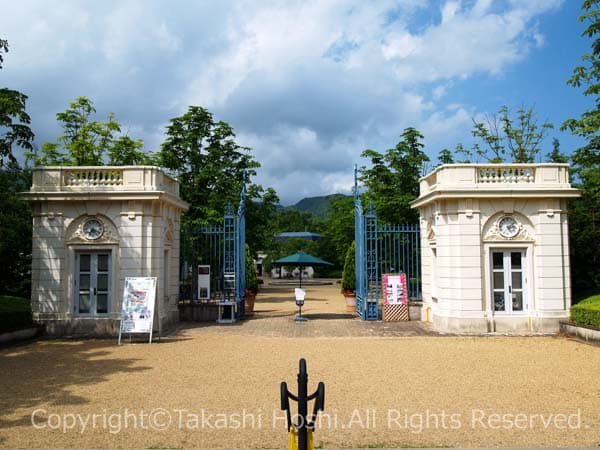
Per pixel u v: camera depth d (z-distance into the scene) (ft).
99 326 45.39
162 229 47.85
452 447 18.19
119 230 45.73
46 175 46.29
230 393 25.67
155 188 46.09
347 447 18.28
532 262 46.32
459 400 24.23
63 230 45.93
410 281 62.64
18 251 60.23
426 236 54.03
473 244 45.96
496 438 19.10
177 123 83.87
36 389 26.55
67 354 36.81
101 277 46.42
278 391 26.09
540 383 27.55
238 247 56.80
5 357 35.70
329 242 187.11
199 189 82.17
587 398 24.49
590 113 53.06
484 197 45.50
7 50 41.78
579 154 57.57
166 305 50.26
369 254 58.70
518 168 47.11
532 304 46.21
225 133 86.28
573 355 35.60
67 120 78.54
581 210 57.62
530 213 46.44
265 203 95.30
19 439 19.12
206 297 55.77
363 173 86.38
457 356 35.40
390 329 49.26
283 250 196.95
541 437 19.19
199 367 32.04
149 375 29.81
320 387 14.71
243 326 51.88
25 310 44.24
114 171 46.93
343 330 48.83
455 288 46.50
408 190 84.84
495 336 44.14
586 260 56.34
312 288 130.31
